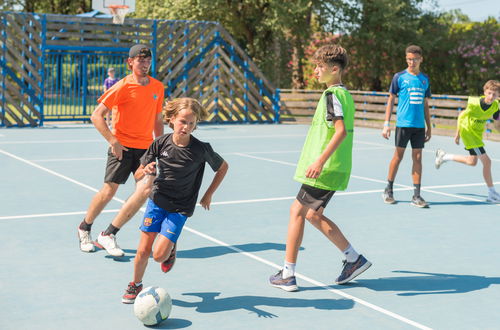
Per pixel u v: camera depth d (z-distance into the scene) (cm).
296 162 1413
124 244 677
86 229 651
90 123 2398
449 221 830
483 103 948
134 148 636
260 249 670
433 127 2322
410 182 1159
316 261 629
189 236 722
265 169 1291
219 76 2494
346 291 537
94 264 602
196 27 2430
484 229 787
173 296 514
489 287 556
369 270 603
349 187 1082
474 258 652
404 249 684
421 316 480
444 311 492
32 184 1052
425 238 735
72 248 658
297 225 534
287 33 3519
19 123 2208
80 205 885
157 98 643
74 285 538
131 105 626
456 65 3706
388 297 523
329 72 534
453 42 3688
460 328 456
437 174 1273
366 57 3622
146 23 2345
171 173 480
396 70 3712
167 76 2400
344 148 532
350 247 547
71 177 1134
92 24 2281
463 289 548
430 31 3656
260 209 884
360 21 3512
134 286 495
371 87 3775
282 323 459
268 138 1975
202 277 567
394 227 789
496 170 1338
